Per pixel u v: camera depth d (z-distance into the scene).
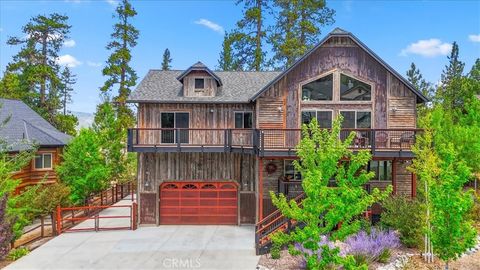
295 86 16.11
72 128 36.81
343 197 8.80
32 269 10.86
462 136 15.47
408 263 10.85
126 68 32.81
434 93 38.41
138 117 17.05
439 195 9.57
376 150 13.89
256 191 16.72
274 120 16.11
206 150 16.22
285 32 33.12
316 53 16.16
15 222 11.84
